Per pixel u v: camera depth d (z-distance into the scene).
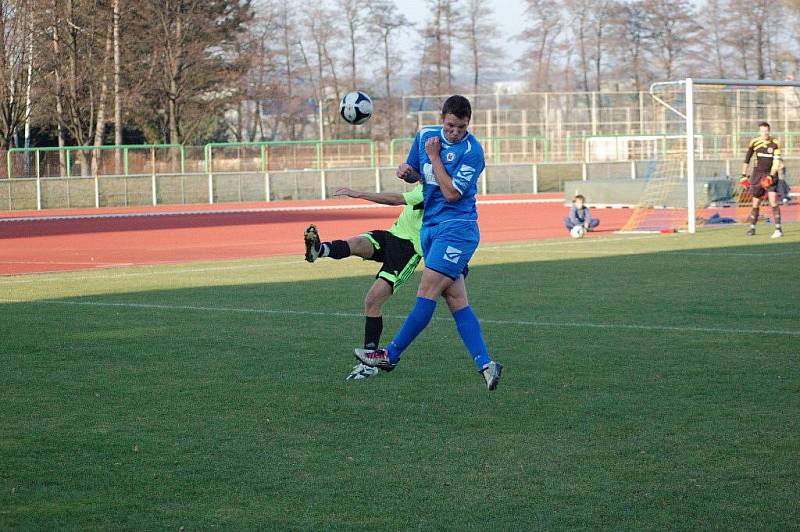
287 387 18.88
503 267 39.91
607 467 13.82
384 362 18.61
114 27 135.38
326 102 187.88
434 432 15.68
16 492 13.01
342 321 26.80
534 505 12.40
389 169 112.12
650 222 66.75
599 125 133.25
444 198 18.22
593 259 42.62
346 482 13.33
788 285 32.88
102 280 38.06
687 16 193.12
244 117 190.12
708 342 22.94
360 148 120.62
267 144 111.56
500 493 12.84
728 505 12.30
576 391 18.28
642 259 42.25
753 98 100.25
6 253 55.06
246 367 20.77
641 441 15.02
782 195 69.31
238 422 16.39
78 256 52.66
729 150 106.50
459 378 19.52
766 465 13.80
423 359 21.39
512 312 27.81
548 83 198.38
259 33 161.38
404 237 19.66
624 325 25.42
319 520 11.95
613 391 18.22
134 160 110.06
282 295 32.31
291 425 16.17
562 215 81.50
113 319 27.50
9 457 14.51
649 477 13.38
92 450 14.84
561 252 46.28
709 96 99.62
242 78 156.88
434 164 17.52
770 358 21.03
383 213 89.69
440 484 13.21
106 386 19.09
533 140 125.38
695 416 16.41
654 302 29.42
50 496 12.85
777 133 103.06
